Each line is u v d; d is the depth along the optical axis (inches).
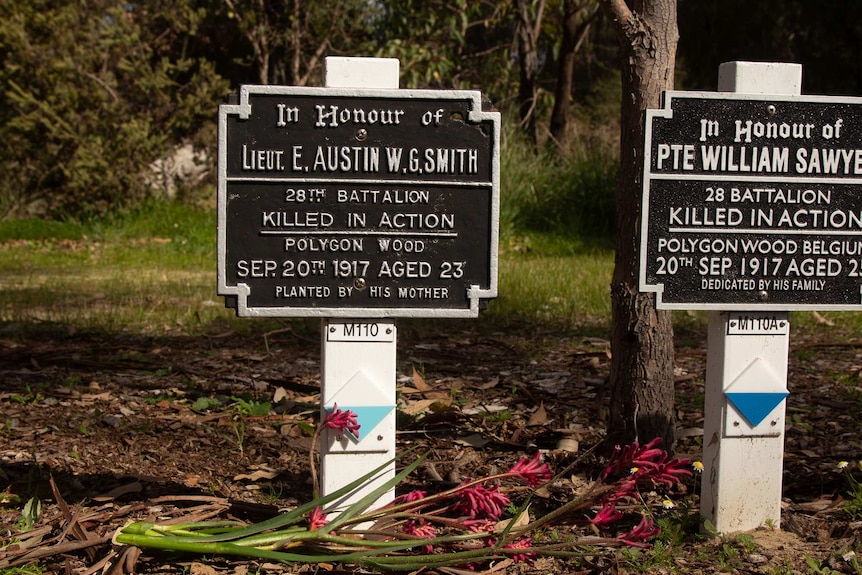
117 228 738.8
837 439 225.8
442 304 159.9
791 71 165.8
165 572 150.0
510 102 863.1
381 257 158.6
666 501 176.1
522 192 719.7
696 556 158.6
